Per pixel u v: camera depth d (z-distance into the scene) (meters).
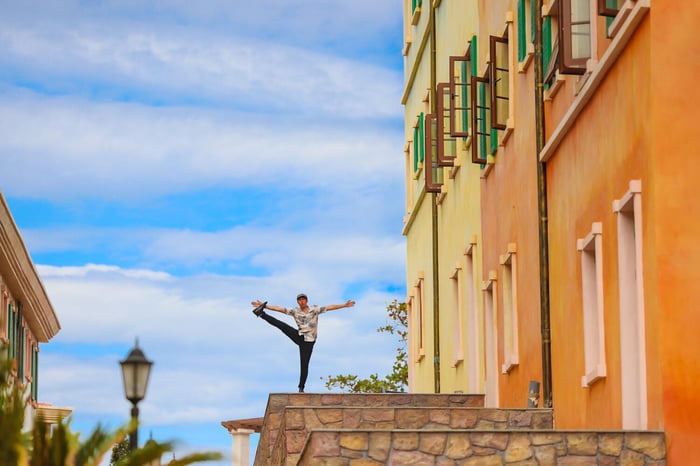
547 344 21.88
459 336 31.19
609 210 17.97
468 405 25.89
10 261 30.94
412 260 39.50
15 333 34.16
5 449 14.74
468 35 29.97
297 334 29.70
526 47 23.69
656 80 15.98
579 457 15.93
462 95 30.16
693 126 15.93
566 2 18.86
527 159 23.80
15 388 15.17
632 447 15.77
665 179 15.88
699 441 15.49
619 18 16.80
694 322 15.62
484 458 16.12
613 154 17.75
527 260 23.77
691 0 16.05
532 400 22.02
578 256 19.86
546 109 22.27
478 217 28.89
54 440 15.15
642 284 16.28
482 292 28.03
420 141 36.69
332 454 16.16
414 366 39.06
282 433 21.86
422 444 16.19
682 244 15.76
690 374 15.57
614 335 17.70
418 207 38.03
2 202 27.34
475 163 28.39
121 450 29.72
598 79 18.30
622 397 17.22
